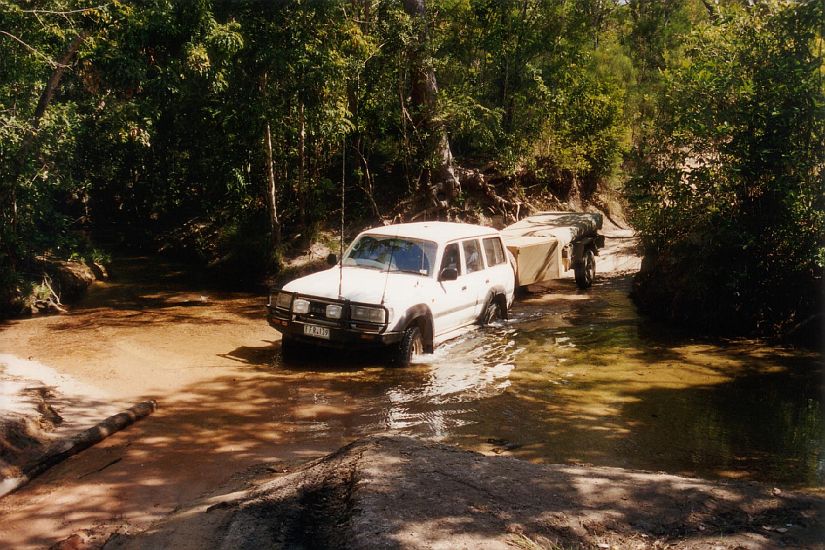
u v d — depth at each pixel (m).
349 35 15.96
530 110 21.95
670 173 11.79
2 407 6.48
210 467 5.64
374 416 7.04
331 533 3.81
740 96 10.98
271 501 4.29
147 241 21.41
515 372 8.80
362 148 19.25
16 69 13.22
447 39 21.11
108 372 8.41
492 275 11.38
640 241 16.52
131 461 5.76
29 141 12.59
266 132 15.98
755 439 6.57
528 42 21.33
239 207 18.30
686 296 11.74
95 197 25.02
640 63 26.55
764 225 11.16
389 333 8.68
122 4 13.21
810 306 10.89
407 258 9.97
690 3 28.38
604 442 6.41
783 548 3.64
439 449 5.10
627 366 9.20
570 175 23.52
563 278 16.80
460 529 3.73
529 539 3.68
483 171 21.27
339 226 18.23
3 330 10.89
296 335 9.00
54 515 4.73
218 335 10.70
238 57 14.82
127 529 4.48
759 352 10.06
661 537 3.81
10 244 13.02
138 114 13.60
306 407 7.29
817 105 10.38
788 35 11.03
